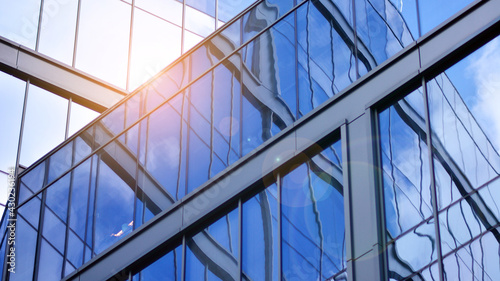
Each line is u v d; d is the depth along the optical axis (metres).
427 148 14.50
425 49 15.32
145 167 19.31
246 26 19.00
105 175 20.17
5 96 28.75
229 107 18.23
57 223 20.83
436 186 14.10
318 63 17.09
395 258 14.05
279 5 18.53
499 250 12.92
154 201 18.62
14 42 28.86
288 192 16.19
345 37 16.83
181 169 18.45
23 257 21.36
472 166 13.80
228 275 16.31
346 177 15.24
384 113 15.48
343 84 16.42
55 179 21.61
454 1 15.35
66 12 30.34
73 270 19.62
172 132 19.17
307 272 15.16
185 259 17.30
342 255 14.79
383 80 15.68
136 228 18.67
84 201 20.38
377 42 16.25
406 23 15.91
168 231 17.84
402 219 14.30
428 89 15.02
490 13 14.70
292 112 16.98
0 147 28.22
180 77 19.80
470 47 14.79
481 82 14.35
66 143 22.12
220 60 19.02
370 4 16.69
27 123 28.83
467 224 13.43
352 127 15.70
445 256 13.45
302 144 16.33
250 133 17.50
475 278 12.99
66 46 29.95
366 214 14.66
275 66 17.81
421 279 13.55
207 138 18.31
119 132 20.58
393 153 14.98
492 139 13.75
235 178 17.14
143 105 20.48
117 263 18.56
